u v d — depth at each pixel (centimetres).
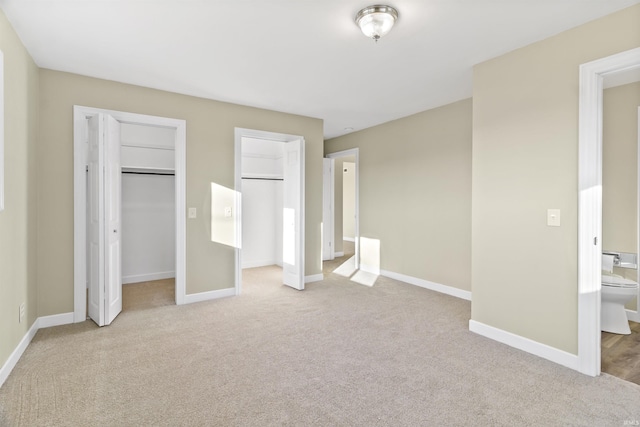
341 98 405
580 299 235
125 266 484
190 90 372
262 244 621
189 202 390
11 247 237
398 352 267
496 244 288
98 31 247
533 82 262
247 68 315
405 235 496
